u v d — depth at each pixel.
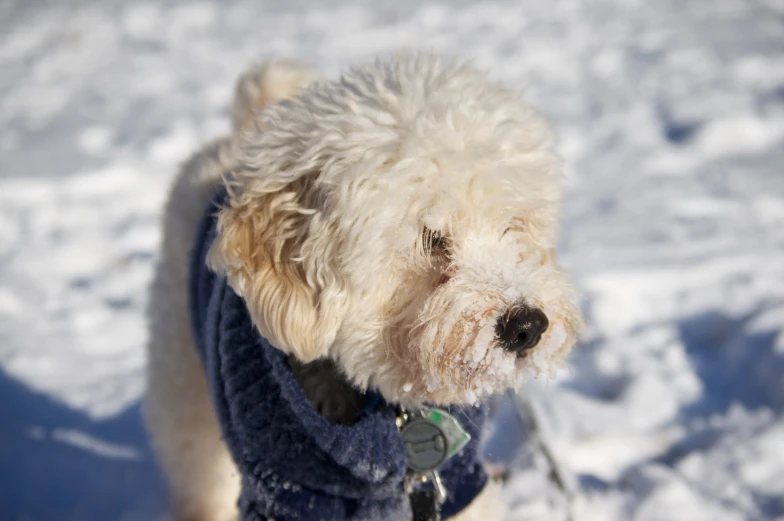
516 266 2.01
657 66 8.31
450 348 1.87
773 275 4.31
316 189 2.06
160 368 2.79
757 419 3.20
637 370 3.57
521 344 1.86
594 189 5.67
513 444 3.22
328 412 2.13
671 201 5.39
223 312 2.17
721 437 3.12
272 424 1.97
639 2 11.18
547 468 3.02
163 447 2.82
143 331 4.26
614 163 6.10
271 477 1.99
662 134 6.57
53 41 10.62
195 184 2.92
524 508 2.83
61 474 3.21
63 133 7.32
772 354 3.48
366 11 11.42
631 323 4.01
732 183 5.63
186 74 9.14
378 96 2.06
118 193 6.12
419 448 2.05
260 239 2.09
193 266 2.55
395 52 2.43
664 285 4.31
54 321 4.41
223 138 3.20
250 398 2.00
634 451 3.17
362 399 2.16
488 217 1.97
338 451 1.90
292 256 2.09
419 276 1.99
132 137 7.16
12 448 3.32
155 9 11.90
